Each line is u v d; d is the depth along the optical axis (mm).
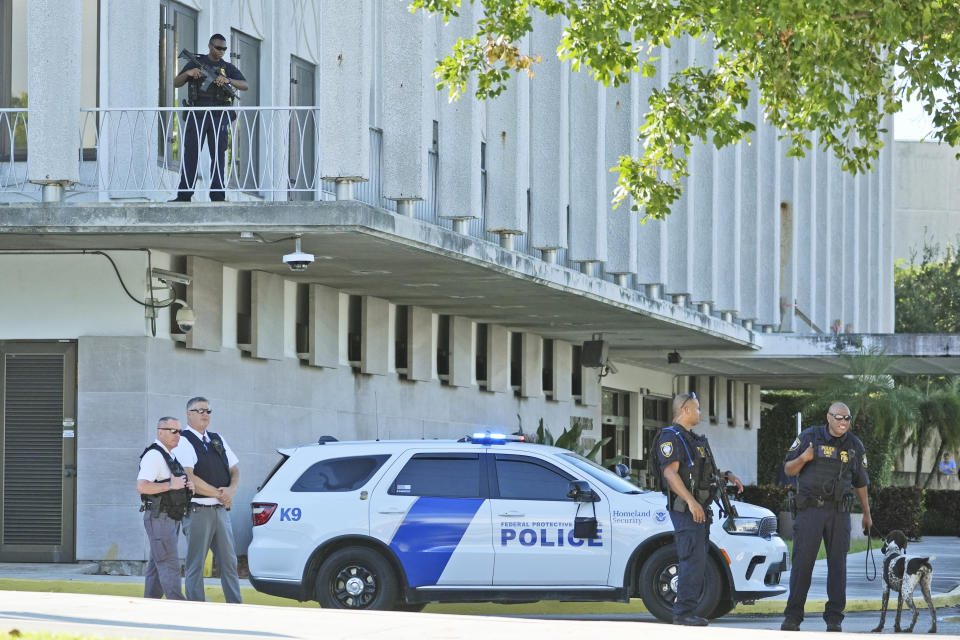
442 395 34000
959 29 19203
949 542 49750
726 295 39906
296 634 12234
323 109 21359
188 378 24938
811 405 53438
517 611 21438
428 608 21500
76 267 24203
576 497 18703
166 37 24547
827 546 16953
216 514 17219
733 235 39969
